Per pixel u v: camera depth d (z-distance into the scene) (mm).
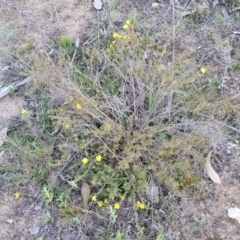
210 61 775
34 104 737
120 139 652
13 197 661
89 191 646
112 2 840
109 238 618
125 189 635
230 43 800
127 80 679
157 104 658
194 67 711
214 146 667
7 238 632
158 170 644
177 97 688
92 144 660
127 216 636
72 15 849
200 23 826
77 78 712
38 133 690
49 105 715
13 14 853
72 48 792
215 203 649
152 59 750
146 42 771
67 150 660
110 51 731
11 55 791
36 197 657
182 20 816
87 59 765
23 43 809
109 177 637
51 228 635
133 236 623
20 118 722
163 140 641
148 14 839
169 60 764
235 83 751
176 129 662
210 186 660
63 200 646
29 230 636
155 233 623
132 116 653
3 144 698
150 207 637
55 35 821
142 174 634
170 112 667
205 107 683
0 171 673
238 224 633
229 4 847
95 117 652
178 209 642
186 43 796
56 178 661
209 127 665
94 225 632
